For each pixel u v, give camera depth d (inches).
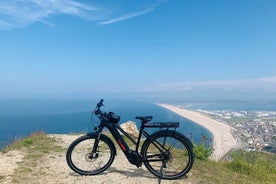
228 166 313.4
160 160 242.7
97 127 251.3
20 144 373.1
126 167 274.5
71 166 247.3
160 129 243.9
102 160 275.9
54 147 368.2
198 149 330.6
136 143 245.0
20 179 230.2
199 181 241.1
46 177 238.7
